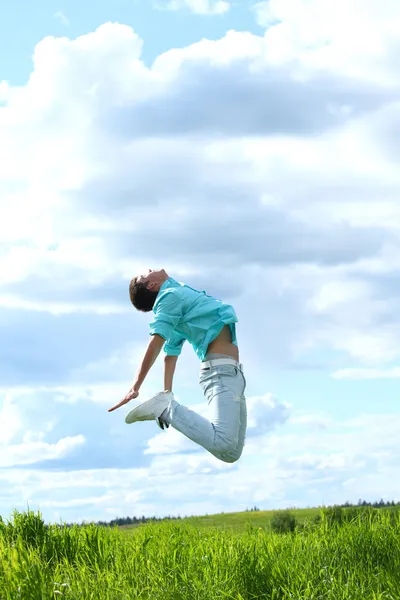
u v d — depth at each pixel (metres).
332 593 5.17
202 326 6.38
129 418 6.33
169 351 6.74
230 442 6.17
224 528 7.59
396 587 5.22
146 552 6.46
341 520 6.92
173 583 5.49
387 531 6.52
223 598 5.25
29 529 6.84
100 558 6.42
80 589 5.12
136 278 6.82
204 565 5.89
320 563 5.86
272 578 5.64
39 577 5.14
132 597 5.16
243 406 6.48
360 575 5.62
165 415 6.29
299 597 5.12
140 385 6.31
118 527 7.70
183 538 7.06
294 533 7.01
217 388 6.29
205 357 6.42
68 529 7.04
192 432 6.18
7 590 4.94
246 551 6.14
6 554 5.74
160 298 6.48
